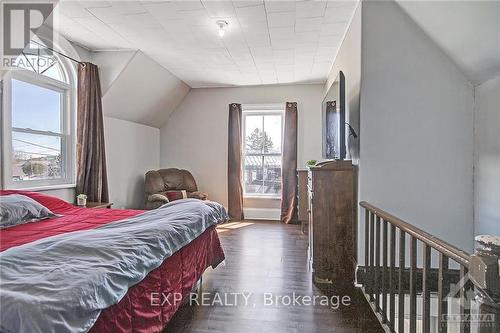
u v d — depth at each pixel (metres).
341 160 2.92
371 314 2.29
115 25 3.30
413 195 2.70
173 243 1.79
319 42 3.76
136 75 4.45
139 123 5.52
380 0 2.69
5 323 0.88
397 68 2.69
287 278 2.96
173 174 5.82
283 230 5.04
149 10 2.96
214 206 2.80
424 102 2.67
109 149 4.65
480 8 1.99
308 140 5.83
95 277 1.15
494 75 2.39
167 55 4.26
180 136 6.23
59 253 1.34
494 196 2.41
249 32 3.47
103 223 2.33
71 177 3.94
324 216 2.87
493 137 2.41
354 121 3.03
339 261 2.85
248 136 6.18
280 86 5.90
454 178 2.66
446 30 2.38
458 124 2.65
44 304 0.95
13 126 3.19
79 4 2.83
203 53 4.18
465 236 2.65
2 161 2.96
